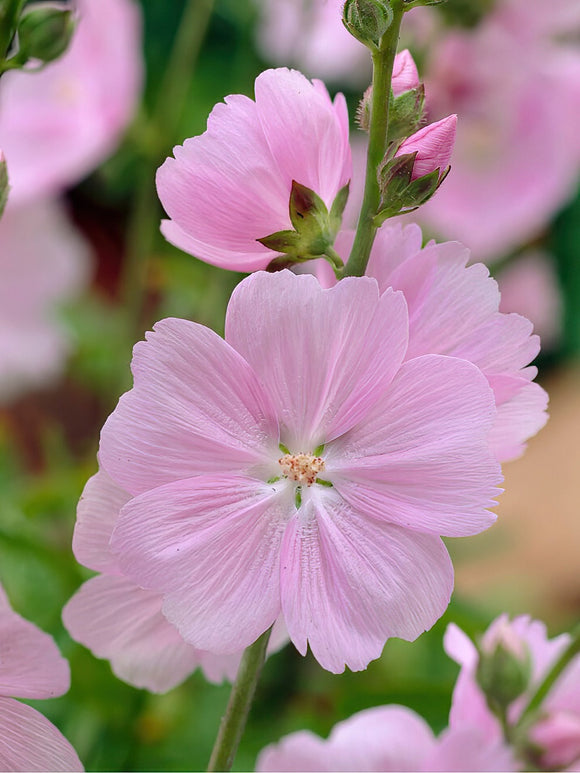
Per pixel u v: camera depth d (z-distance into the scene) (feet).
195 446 0.92
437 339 0.95
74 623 0.97
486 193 2.01
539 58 1.91
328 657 0.91
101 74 1.69
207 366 0.91
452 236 2.04
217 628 0.91
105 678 1.39
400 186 0.93
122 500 0.93
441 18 1.84
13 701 0.94
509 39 1.88
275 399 0.93
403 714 1.14
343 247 0.98
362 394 0.93
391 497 0.93
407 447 0.92
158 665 1.01
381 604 0.92
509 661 1.11
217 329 1.78
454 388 0.91
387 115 0.93
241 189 0.95
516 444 0.98
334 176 0.97
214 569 0.92
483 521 0.91
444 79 1.90
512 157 1.99
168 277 1.92
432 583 0.92
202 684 1.66
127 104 1.72
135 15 1.69
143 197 1.82
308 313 0.91
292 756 1.12
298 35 1.85
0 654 0.92
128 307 1.85
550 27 1.88
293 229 0.97
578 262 3.61
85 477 1.62
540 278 2.67
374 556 0.92
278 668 1.73
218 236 0.96
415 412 0.92
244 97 0.95
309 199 0.95
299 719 1.60
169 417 0.91
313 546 0.93
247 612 0.92
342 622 0.92
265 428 0.93
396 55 0.97
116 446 0.90
